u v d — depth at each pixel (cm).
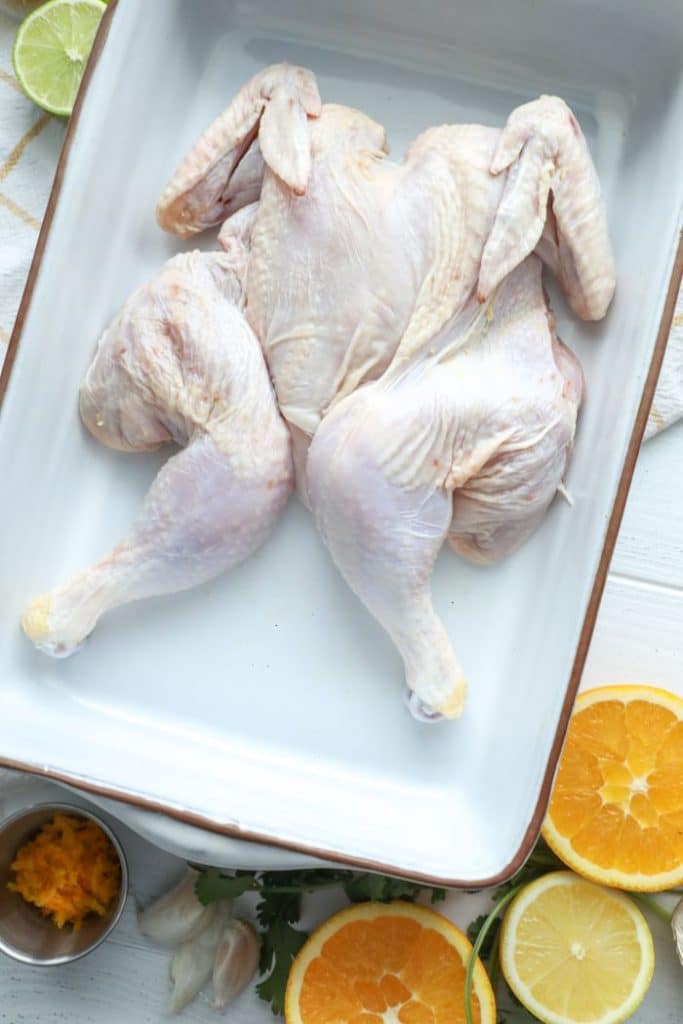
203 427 69
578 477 71
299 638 74
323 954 73
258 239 69
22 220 76
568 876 73
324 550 74
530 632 73
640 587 75
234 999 75
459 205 68
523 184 67
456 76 74
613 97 73
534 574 73
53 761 71
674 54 70
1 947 72
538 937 73
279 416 70
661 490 75
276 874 74
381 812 73
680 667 75
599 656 75
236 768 73
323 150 69
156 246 74
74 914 73
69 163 69
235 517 70
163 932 74
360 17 73
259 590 74
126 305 71
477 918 74
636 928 73
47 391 71
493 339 69
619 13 70
